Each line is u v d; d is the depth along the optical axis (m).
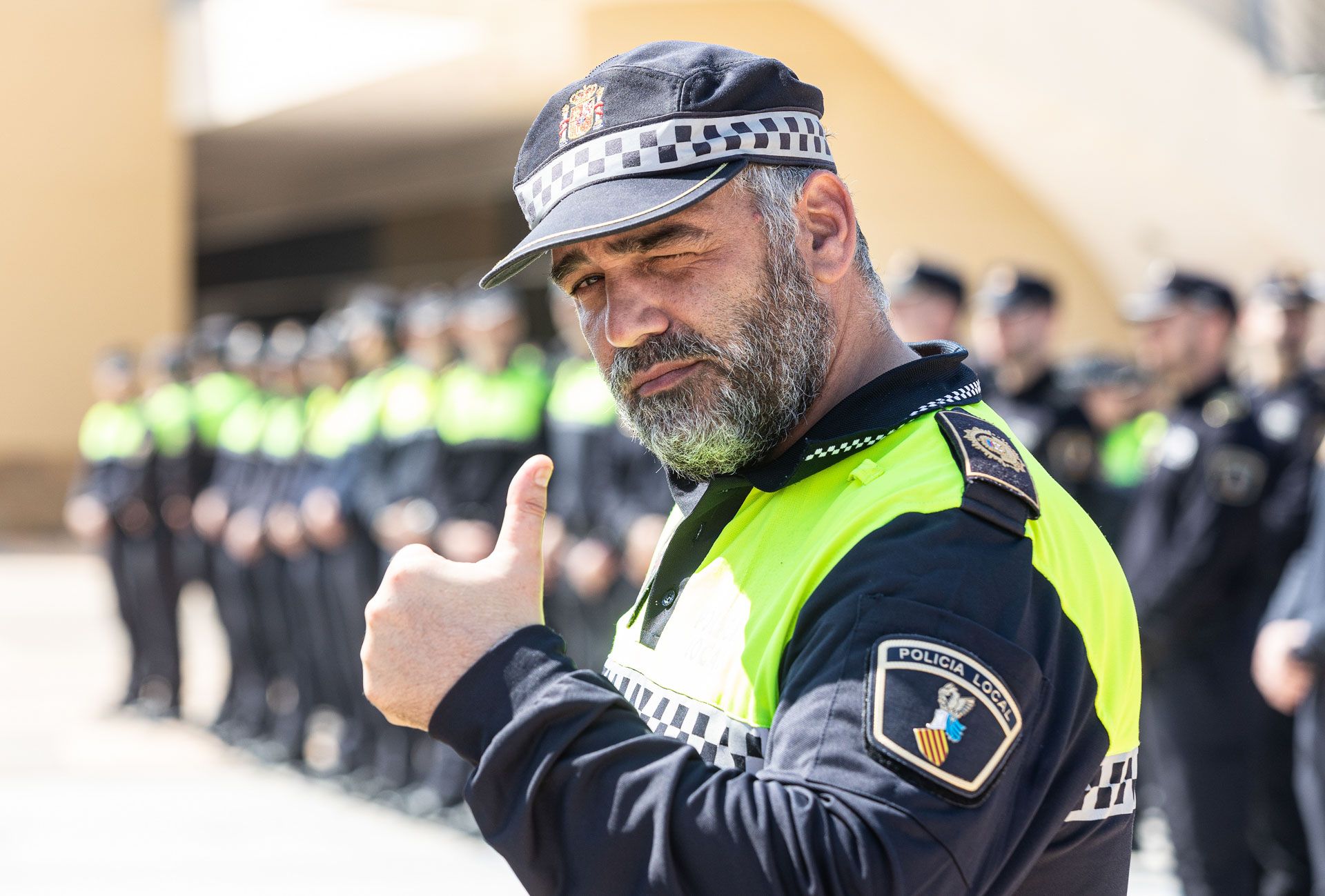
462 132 24.78
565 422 8.63
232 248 32.12
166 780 10.19
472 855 8.28
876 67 15.62
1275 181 12.85
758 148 1.97
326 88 22.25
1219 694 6.21
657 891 1.64
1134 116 13.20
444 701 1.76
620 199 1.91
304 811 9.34
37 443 25.62
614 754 1.70
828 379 2.11
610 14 15.69
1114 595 2.01
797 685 1.76
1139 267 15.73
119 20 25.92
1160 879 7.50
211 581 12.34
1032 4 13.36
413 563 1.84
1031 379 7.74
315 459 10.34
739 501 2.12
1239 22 12.91
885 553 1.79
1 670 14.25
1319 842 5.31
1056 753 1.79
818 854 1.60
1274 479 6.31
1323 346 7.43
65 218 25.72
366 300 10.56
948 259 15.89
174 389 12.91
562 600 8.63
